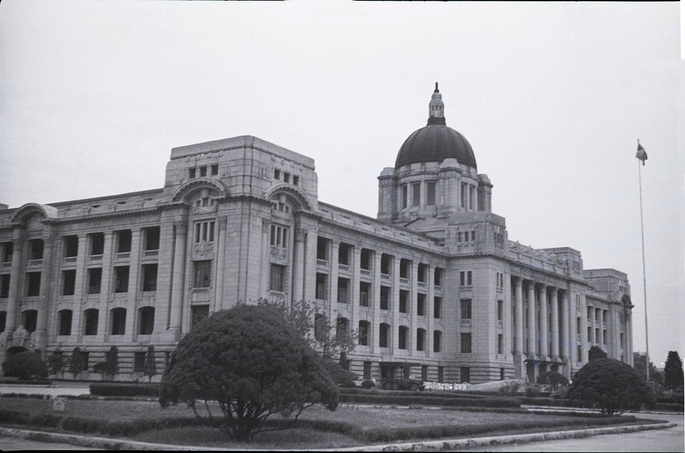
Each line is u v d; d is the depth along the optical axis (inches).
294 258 3639.3
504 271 4945.9
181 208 3535.9
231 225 3368.6
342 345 3398.1
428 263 4800.7
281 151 3592.5
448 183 5319.9
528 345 5305.1
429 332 4761.3
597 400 2204.7
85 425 1477.6
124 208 3794.3
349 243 4160.9
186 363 1365.7
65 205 4114.2
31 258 4138.8
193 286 3484.3
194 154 3572.8
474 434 1545.3
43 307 3949.3
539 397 3299.7
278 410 1355.8
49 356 3784.5
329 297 3951.8
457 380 4768.7
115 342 3715.6
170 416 1651.1
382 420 1759.4
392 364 4355.3
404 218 5388.8
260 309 1456.7
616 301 6186.0
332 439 1382.9
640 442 1519.4
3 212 4116.6
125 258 3786.9
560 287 5767.7
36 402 2038.6
